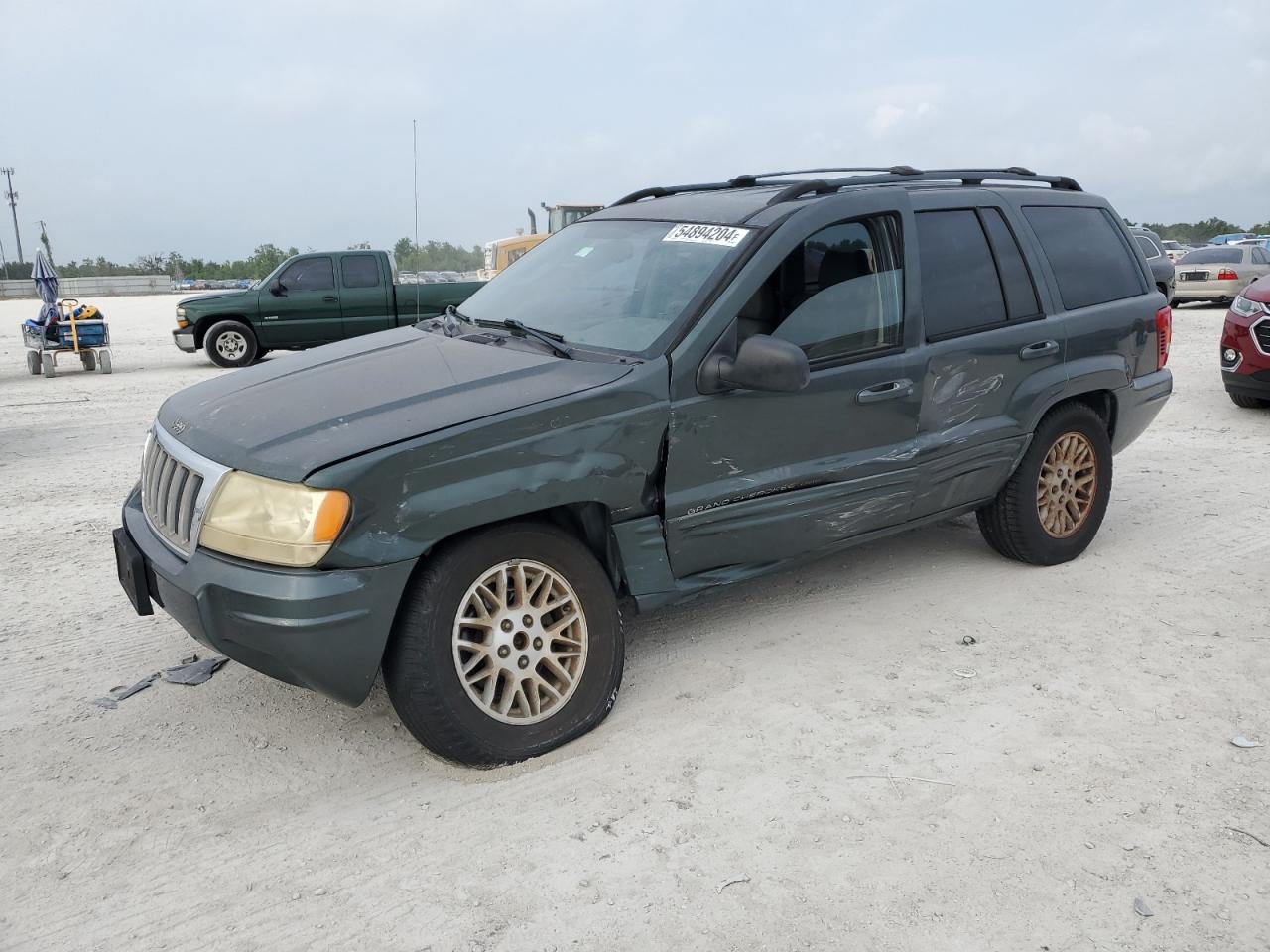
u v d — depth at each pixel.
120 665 4.19
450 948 2.51
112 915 2.66
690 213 4.29
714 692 3.81
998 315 4.58
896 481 4.22
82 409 11.38
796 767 3.29
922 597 4.73
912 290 4.23
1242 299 9.02
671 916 2.60
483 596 3.27
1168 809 3.02
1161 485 6.66
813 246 3.95
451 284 16.95
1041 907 2.61
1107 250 5.27
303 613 2.92
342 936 2.56
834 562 5.23
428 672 3.11
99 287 80.75
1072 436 5.00
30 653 4.32
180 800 3.19
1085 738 3.44
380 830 3.00
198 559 3.10
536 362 3.64
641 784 3.20
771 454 3.85
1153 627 4.35
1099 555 5.27
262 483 3.00
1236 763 3.27
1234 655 4.06
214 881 2.79
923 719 3.59
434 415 3.20
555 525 3.47
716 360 3.60
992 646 4.19
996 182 4.98
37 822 3.08
